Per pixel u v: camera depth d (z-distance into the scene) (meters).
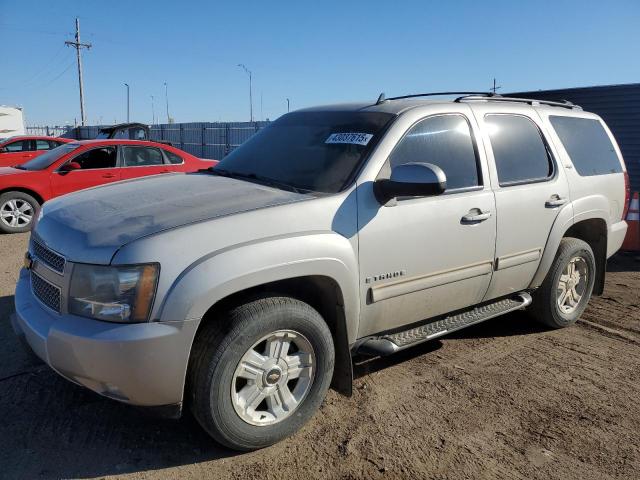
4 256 7.45
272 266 2.87
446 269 3.78
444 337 4.86
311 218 3.10
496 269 4.15
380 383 3.92
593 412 3.64
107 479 2.79
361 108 3.98
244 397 2.96
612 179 5.32
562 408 3.68
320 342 3.16
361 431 3.31
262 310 2.91
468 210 3.86
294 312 3.01
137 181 3.96
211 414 2.82
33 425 3.21
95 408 3.42
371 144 3.52
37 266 3.11
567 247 4.87
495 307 4.42
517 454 3.16
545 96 10.47
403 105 3.88
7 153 13.84
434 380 4.00
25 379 3.74
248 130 25.55
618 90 9.53
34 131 50.12
